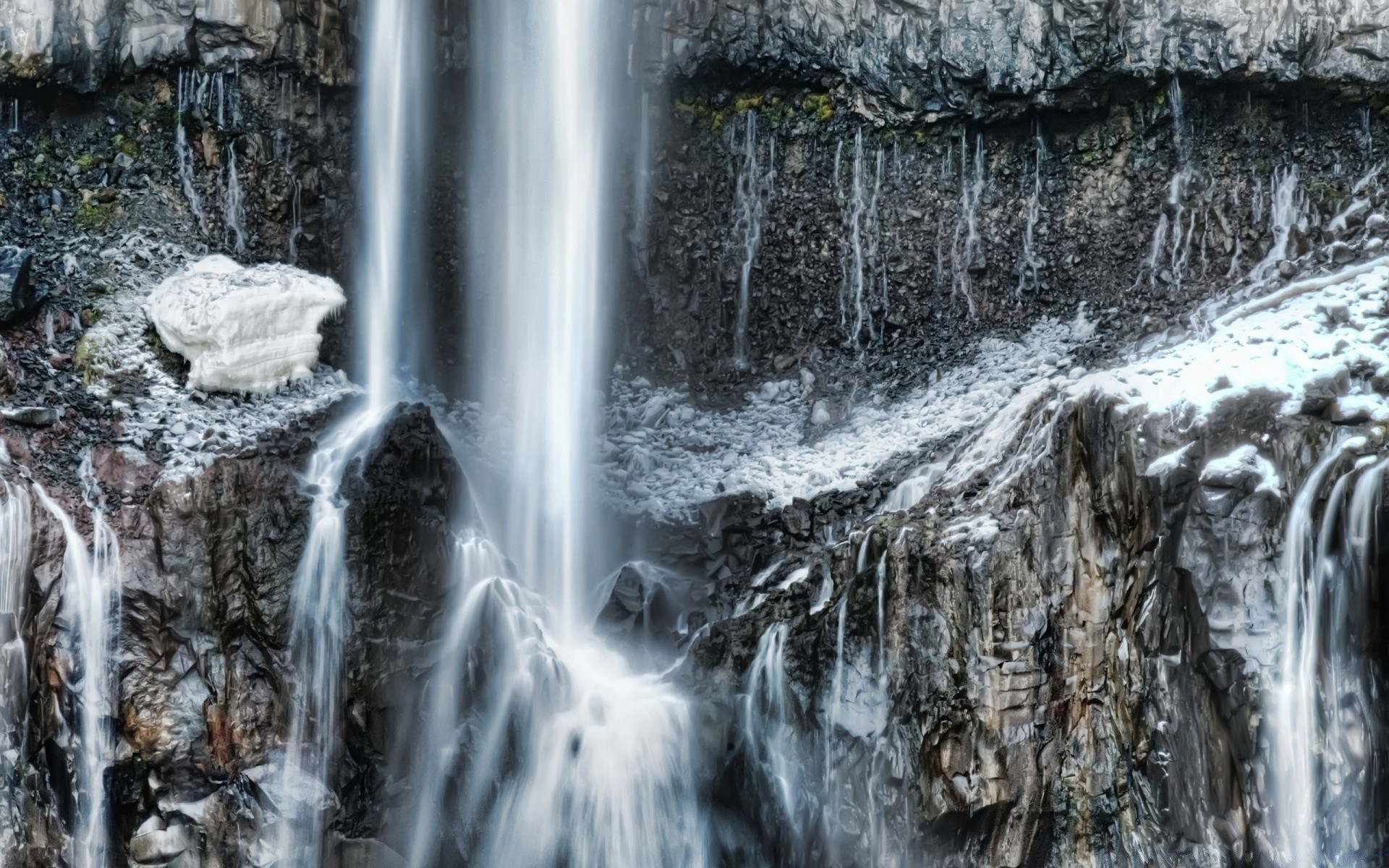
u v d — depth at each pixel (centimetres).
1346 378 1102
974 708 1110
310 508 1152
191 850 1105
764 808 1184
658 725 1200
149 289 1306
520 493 1370
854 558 1176
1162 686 1099
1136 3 1445
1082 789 1132
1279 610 1066
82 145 1384
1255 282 1368
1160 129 1477
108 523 1118
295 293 1276
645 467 1418
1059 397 1173
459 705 1206
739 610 1250
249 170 1409
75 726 1088
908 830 1122
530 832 1199
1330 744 1059
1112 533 1126
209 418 1203
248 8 1391
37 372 1216
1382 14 1400
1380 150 1425
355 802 1161
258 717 1125
